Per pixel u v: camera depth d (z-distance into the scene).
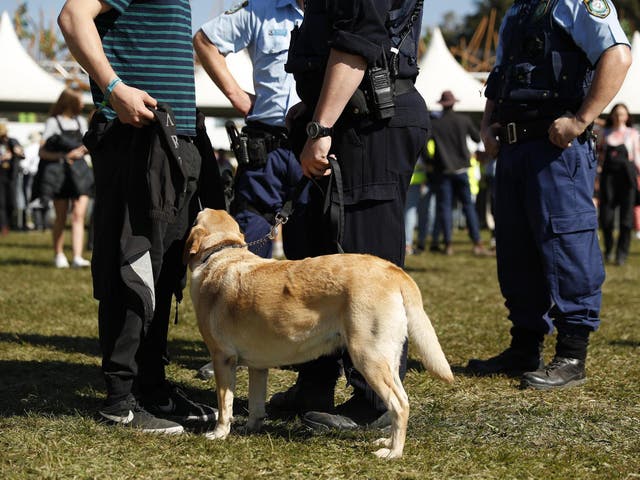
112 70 3.14
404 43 3.33
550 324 4.39
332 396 3.63
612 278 9.20
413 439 3.26
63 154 9.16
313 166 3.26
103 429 3.31
